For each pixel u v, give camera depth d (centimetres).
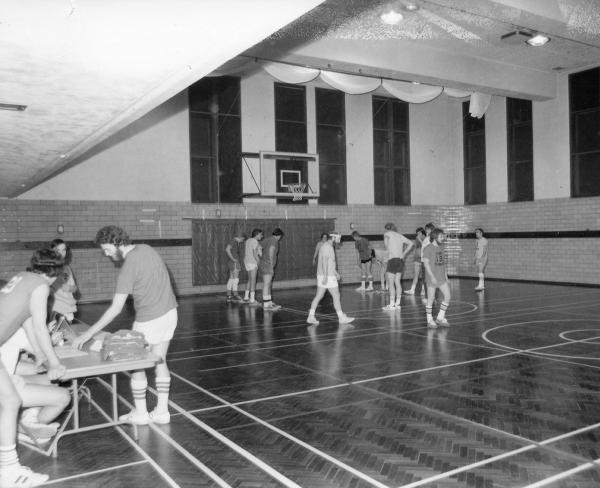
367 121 1845
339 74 1303
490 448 411
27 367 464
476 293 1470
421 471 373
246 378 638
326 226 1762
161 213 1512
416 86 1409
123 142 1461
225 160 1616
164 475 378
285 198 1708
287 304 1327
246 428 468
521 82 1540
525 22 1065
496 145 1838
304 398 552
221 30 316
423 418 482
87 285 1410
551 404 514
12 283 384
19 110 518
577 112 1606
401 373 641
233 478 370
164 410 487
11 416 365
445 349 767
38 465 400
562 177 1647
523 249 1758
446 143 1992
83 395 573
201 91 1585
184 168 1549
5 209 1327
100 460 406
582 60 1492
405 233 1909
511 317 1039
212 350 801
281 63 1196
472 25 1156
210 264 1574
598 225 1554
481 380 602
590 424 459
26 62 366
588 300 1266
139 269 458
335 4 977
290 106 1720
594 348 750
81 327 624
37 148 753
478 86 1439
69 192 1397
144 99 490
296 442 433
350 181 1816
